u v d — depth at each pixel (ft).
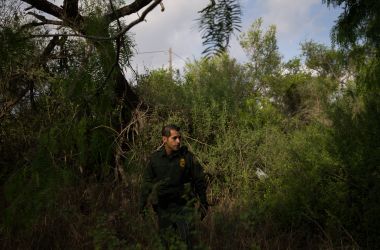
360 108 15.07
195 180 11.84
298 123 24.86
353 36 12.16
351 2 11.71
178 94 22.36
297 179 15.38
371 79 13.91
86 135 8.55
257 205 16.94
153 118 20.72
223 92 22.84
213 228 12.71
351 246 13.14
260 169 20.30
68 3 9.62
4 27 6.28
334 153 14.66
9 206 6.82
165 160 11.65
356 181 14.11
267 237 14.29
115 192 16.58
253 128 23.31
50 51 12.09
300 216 14.76
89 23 7.55
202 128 21.88
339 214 14.11
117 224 13.19
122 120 19.26
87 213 14.99
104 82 7.79
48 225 12.72
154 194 11.11
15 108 15.11
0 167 10.16
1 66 6.30
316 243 14.11
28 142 13.60
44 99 14.47
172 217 10.50
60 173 6.91
